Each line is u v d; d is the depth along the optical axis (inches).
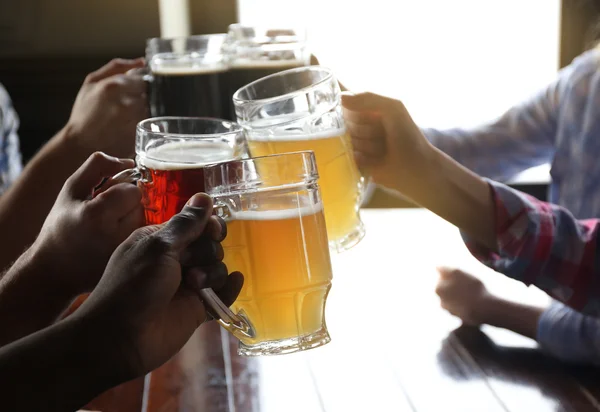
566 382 32.7
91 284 29.6
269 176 24.5
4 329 29.3
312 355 35.9
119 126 40.1
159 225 23.3
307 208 24.9
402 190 35.9
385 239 54.6
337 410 30.5
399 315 40.4
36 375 20.5
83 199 29.4
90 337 20.9
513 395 31.5
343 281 46.1
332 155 30.3
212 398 31.7
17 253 40.4
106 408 32.8
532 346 36.6
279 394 31.9
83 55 80.7
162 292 21.2
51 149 40.9
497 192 37.1
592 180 46.1
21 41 80.2
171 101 38.6
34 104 81.7
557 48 75.5
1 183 61.9
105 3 79.6
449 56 77.0
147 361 21.5
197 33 77.5
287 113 29.7
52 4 79.5
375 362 34.8
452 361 34.8
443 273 40.5
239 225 24.4
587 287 36.9
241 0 77.2
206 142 27.5
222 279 23.0
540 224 37.2
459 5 75.7
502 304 38.7
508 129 50.8
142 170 27.7
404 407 30.5
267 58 36.9
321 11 76.4
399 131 33.8
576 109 47.3
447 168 36.2
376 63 77.3
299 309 25.1
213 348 37.2
